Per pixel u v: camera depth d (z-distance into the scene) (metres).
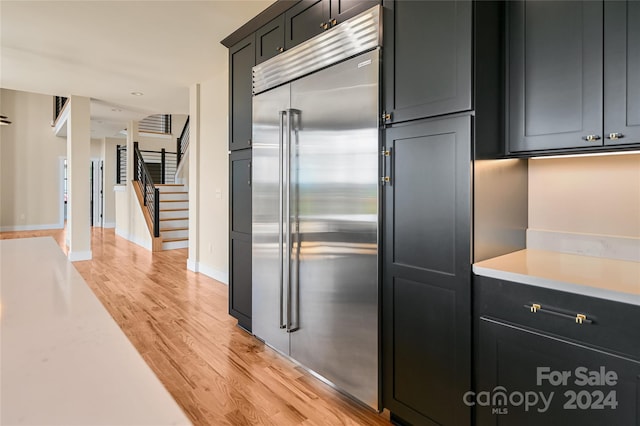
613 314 1.26
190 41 3.54
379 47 1.91
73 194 5.82
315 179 2.27
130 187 8.24
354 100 2.03
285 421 1.96
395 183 1.87
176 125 11.12
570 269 1.55
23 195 9.31
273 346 2.67
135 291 4.32
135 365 0.65
